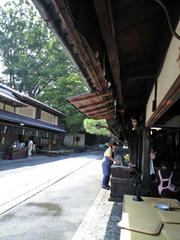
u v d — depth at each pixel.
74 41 1.17
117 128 6.97
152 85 3.41
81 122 26.09
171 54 1.87
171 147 8.98
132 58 2.66
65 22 0.98
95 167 11.96
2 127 13.16
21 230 3.23
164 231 1.64
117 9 1.52
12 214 3.93
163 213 2.09
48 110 21.22
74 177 8.34
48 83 30.67
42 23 27.14
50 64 29.30
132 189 4.82
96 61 1.45
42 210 4.20
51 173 9.05
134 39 2.13
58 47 27.48
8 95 13.34
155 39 2.28
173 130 7.90
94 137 38.34
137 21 1.77
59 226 3.41
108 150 6.49
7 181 6.94
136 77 2.82
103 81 1.97
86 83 2.10
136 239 1.51
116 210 4.29
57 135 23.14
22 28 27.61
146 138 4.77
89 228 3.33
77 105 3.24
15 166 10.67
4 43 27.72
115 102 2.83
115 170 5.09
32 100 16.66
